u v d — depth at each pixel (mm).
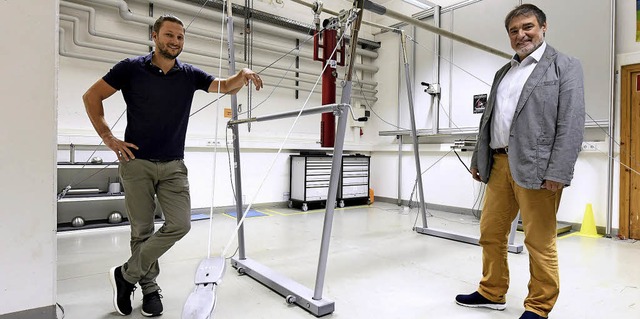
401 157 5621
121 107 3891
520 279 2287
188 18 4332
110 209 3869
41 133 1344
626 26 3537
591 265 2578
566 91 1495
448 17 5035
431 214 4738
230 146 4570
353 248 2994
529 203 1578
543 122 1527
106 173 3793
